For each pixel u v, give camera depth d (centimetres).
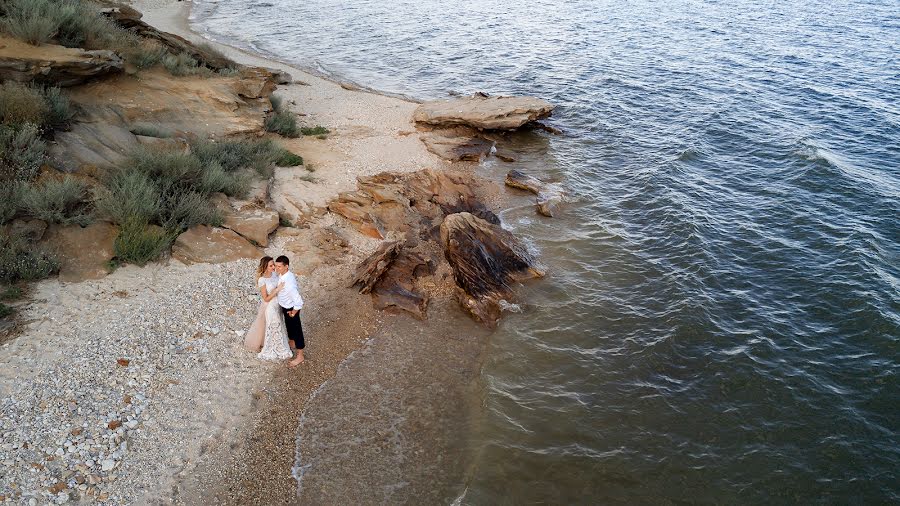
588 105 2991
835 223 1794
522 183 2081
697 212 1880
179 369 1076
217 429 988
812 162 2181
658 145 2475
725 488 958
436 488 947
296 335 1137
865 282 1483
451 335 1327
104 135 1598
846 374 1201
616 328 1369
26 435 868
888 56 3759
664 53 3941
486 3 5834
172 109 1942
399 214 1758
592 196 2055
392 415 1086
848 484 960
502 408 1119
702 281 1531
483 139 2527
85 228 1297
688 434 1069
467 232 1542
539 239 1769
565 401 1146
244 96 2317
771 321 1372
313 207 1738
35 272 1173
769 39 4297
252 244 1472
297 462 966
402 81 3416
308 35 4425
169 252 1373
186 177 1579
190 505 857
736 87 3181
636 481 970
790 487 957
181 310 1214
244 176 1728
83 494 818
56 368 995
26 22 1705
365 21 4916
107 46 2050
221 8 5378
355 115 2723
